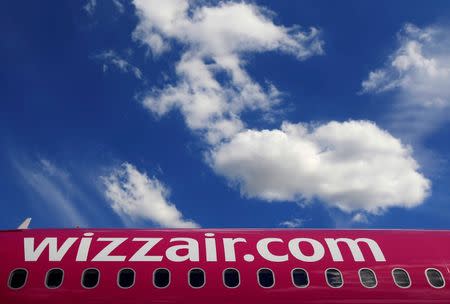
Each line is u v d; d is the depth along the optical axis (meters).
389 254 18.98
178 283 17.25
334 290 17.53
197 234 19.59
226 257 18.23
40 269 17.38
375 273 18.17
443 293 17.88
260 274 17.75
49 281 17.06
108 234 19.31
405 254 19.05
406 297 17.62
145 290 17.00
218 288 17.25
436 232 20.88
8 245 18.36
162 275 17.45
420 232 20.81
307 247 19.02
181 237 19.22
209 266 17.84
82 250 18.12
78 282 17.06
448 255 19.19
